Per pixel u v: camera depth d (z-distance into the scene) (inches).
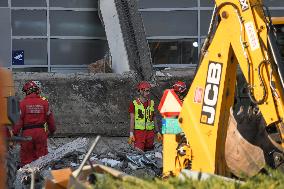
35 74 1760.6
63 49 2282.2
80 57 2285.9
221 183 590.2
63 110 1749.5
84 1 2288.4
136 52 1931.6
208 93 784.3
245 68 759.7
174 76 1766.7
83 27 2289.6
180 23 2284.7
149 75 1792.6
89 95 1758.1
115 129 1755.7
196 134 789.9
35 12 2265.0
